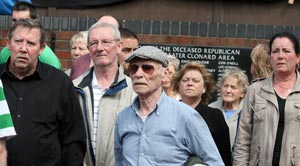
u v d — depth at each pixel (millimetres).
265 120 6086
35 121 5359
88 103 6012
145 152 5047
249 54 8977
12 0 9117
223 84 7633
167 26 9078
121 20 9102
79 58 6824
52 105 5441
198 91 6676
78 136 5574
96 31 6066
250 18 9320
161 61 5059
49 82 5496
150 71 5027
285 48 6051
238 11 9312
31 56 5406
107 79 6105
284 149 5977
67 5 9320
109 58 6043
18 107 5371
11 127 4863
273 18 9305
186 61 9000
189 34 9062
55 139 5469
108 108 6000
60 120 5512
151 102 5105
